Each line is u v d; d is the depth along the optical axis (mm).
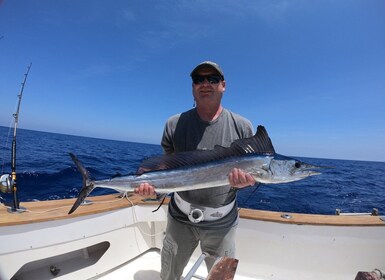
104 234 2461
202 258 1729
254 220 2543
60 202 2512
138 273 2570
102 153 19891
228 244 1936
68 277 2334
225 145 1935
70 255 2555
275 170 1824
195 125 1959
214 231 1879
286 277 2467
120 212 2605
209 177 1834
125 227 2684
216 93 1862
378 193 10484
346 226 2402
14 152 2113
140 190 1859
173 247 1981
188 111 2057
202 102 1885
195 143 1943
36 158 12102
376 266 2393
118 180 1944
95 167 11133
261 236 2521
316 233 2414
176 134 2012
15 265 1920
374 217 2584
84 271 2420
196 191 1897
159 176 1902
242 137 1997
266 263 2512
